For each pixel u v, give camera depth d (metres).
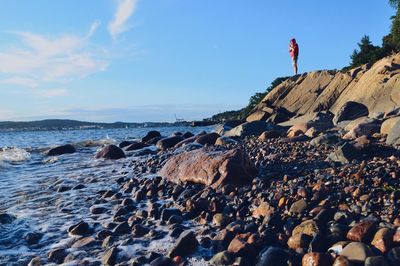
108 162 17.05
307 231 5.33
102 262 5.29
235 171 8.77
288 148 13.38
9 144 41.31
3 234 6.68
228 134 24.84
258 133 23.77
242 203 7.15
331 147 12.55
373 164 8.83
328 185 7.32
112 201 8.77
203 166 9.36
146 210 7.47
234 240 5.24
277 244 5.31
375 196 6.37
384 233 4.75
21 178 13.68
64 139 51.38
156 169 12.58
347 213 5.79
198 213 7.07
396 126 11.69
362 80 33.47
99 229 6.73
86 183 11.42
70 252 5.69
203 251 5.35
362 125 14.98
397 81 28.00
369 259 4.26
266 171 9.66
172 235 6.06
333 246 4.82
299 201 6.42
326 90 38.66
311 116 30.14
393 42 39.81
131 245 5.75
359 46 47.03
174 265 4.95
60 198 9.43
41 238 6.43
